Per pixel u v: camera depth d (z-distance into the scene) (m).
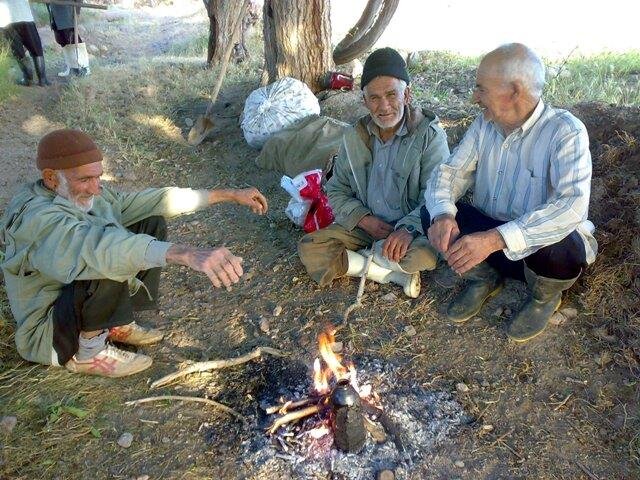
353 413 2.16
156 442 2.35
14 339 2.79
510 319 2.86
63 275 2.17
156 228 2.71
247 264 3.50
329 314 3.04
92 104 5.56
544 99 4.66
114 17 11.31
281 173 4.49
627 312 2.76
